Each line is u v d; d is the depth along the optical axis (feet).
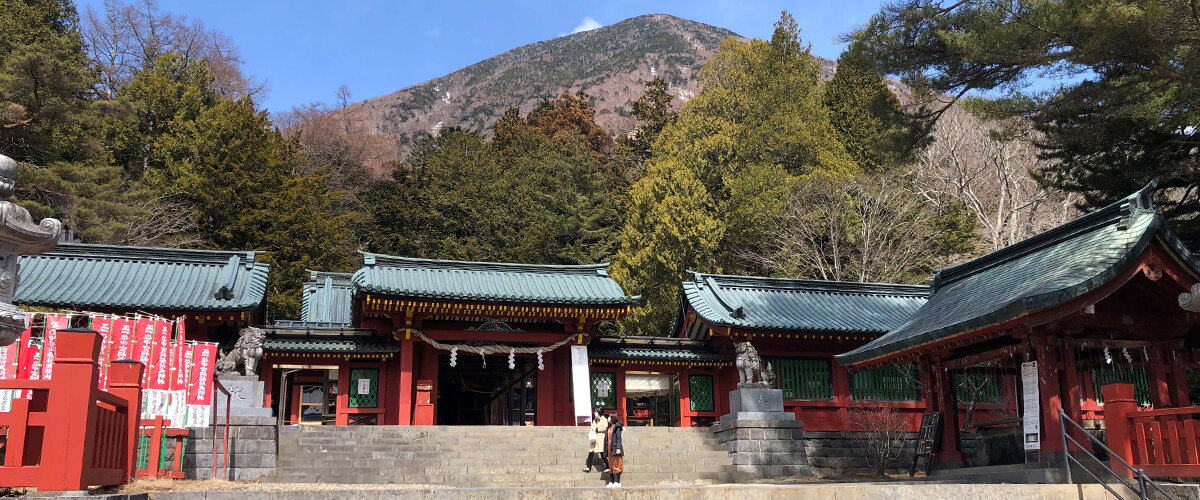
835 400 97.14
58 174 118.21
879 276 144.66
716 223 152.97
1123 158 86.07
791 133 166.91
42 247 31.65
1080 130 70.23
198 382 53.16
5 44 117.19
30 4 161.38
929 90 72.33
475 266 103.65
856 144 171.22
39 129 119.44
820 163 162.40
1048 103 67.36
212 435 67.56
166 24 222.69
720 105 179.63
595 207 195.31
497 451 77.30
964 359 62.80
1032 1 62.64
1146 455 43.19
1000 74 68.90
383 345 95.91
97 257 95.71
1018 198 163.02
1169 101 68.18
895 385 99.55
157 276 94.22
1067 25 60.29
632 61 654.53
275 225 149.48
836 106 181.06
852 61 72.23
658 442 82.74
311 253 153.58
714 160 167.32
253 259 100.63
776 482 73.05
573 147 219.20
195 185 149.07
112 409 34.01
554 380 103.04
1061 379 56.54
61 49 116.26
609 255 188.24
